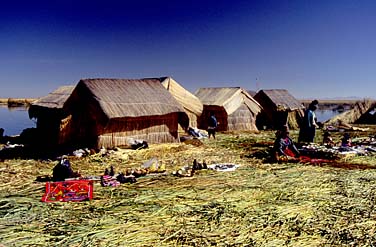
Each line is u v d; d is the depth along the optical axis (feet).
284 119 100.27
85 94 57.93
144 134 62.03
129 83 65.46
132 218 26.03
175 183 36.06
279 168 43.47
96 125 56.75
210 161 48.47
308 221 25.40
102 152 53.21
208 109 94.38
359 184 35.24
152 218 26.07
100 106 55.67
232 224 24.89
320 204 29.14
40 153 54.19
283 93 106.93
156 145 61.52
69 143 56.49
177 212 27.30
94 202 29.76
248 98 97.60
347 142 59.98
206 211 27.50
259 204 29.19
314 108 63.82
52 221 25.49
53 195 31.35
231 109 92.73
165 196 31.35
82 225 24.75
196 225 24.73
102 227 24.36
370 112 120.06
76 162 47.32
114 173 39.63
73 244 21.80
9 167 44.16
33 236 22.91
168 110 64.13
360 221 25.32
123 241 22.17
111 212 27.30
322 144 61.52
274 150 49.93
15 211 27.50
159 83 70.38
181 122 67.26
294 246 21.48
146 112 60.44
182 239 22.44
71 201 29.96
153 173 40.68
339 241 22.12
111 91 60.34
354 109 118.93
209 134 76.02
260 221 25.43
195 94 103.40
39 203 29.45
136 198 30.76
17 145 63.21
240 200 30.22
